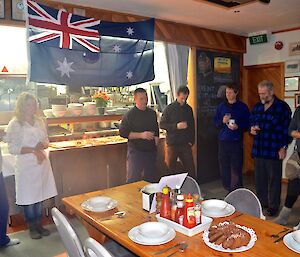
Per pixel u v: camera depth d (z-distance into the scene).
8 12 3.17
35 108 3.09
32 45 3.23
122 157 4.22
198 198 2.01
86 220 2.01
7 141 3.01
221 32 5.16
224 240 1.56
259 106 3.60
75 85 3.59
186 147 4.25
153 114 3.58
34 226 3.20
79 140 4.26
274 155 3.47
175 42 4.52
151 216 1.98
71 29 3.48
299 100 4.92
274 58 5.20
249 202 2.15
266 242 1.58
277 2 3.65
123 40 3.91
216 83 5.21
